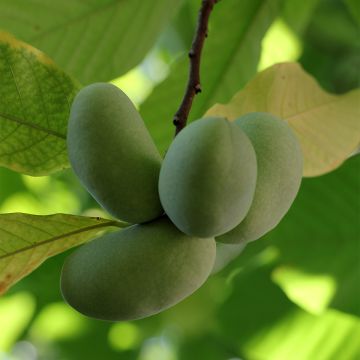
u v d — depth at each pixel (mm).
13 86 963
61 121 976
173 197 860
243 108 1058
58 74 964
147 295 891
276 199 901
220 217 860
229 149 846
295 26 1324
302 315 1389
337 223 1358
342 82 1550
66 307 1555
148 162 889
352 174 1334
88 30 1216
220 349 1674
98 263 893
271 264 1413
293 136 916
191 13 1482
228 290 1448
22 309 1579
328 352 1364
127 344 1664
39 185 1450
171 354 1736
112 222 963
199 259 896
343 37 1542
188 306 1630
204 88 1236
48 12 1198
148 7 1219
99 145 882
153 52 1603
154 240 893
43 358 1655
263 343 1393
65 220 952
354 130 1086
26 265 967
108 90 892
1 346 1624
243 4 1233
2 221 943
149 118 1198
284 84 1054
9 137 975
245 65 1243
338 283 1358
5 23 1201
